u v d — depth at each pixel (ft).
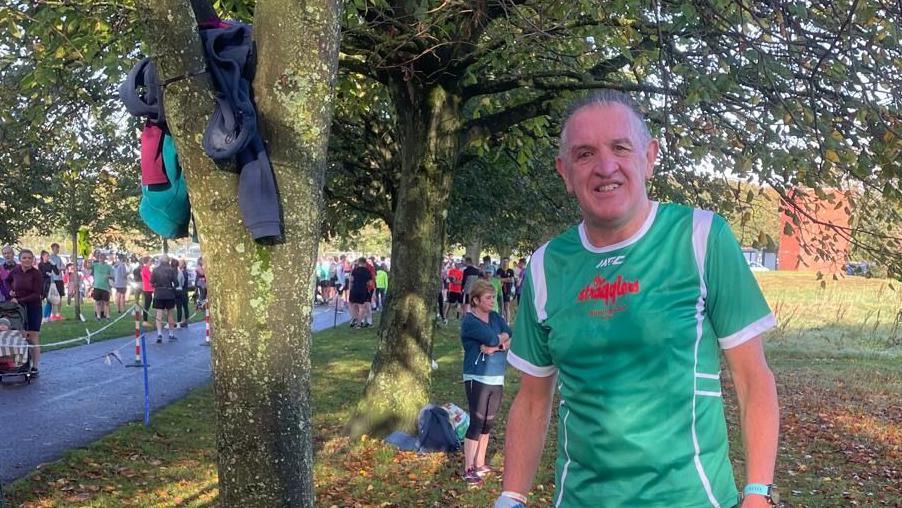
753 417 6.40
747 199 22.54
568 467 6.84
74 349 48.06
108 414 28.37
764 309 6.45
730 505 6.40
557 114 26.53
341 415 29.22
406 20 22.74
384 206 46.16
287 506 9.32
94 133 30.50
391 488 20.13
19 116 26.84
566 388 6.86
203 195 9.05
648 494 6.32
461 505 18.95
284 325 9.29
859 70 19.62
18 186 51.03
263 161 8.96
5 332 33.86
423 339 25.17
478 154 30.86
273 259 9.18
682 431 6.33
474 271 69.92
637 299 6.45
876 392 39.70
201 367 42.06
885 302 61.52
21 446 23.11
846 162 19.27
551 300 7.04
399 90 24.97
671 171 21.99
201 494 19.13
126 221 74.64
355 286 71.36
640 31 20.97
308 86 9.18
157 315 55.06
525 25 21.85
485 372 20.65
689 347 6.38
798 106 19.77
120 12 21.18
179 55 8.56
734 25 19.60
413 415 24.81
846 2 20.21
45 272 67.31
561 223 48.26
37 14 20.67
